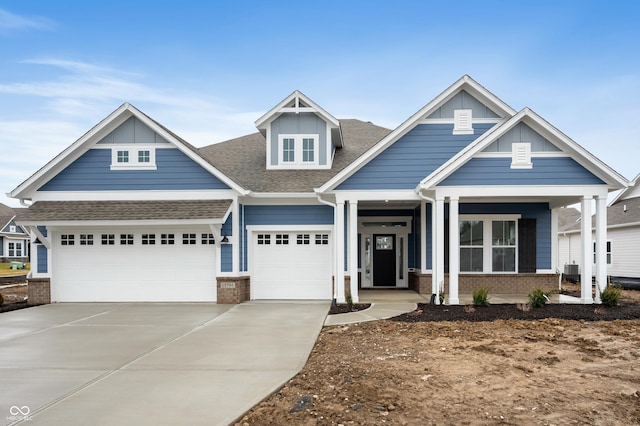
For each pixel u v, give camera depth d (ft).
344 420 15.05
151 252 44.55
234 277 43.14
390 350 24.44
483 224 48.96
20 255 169.58
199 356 23.36
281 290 45.68
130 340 27.35
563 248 96.94
